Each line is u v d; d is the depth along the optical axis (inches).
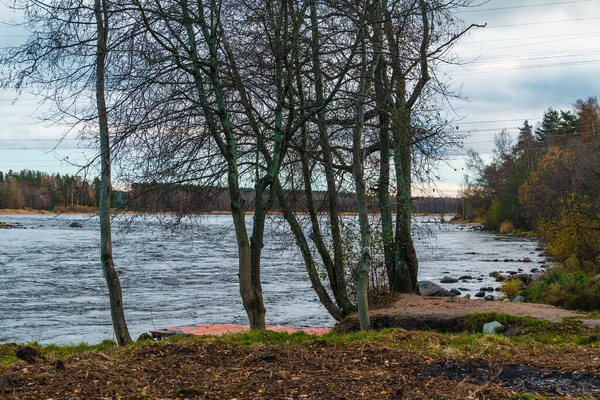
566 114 3484.3
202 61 499.8
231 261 1833.2
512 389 272.7
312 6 569.9
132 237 2903.5
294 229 713.0
